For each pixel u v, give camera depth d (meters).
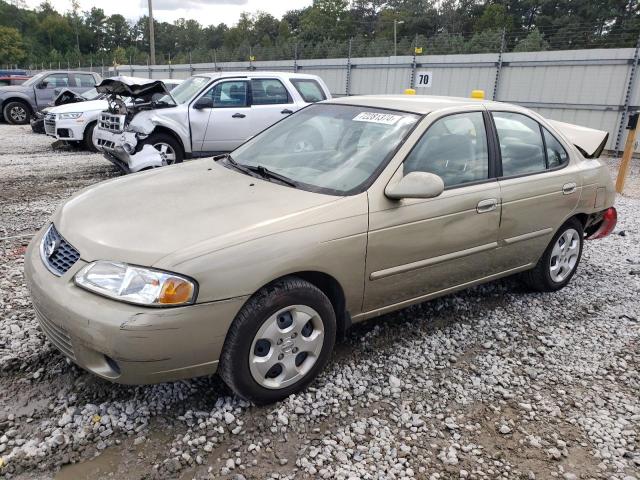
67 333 2.60
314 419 2.90
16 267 4.66
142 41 121.44
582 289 4.94
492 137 3.96
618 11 44.94
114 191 3.35
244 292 2.66
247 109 9.34
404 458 2.67
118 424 2.74
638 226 7.12
